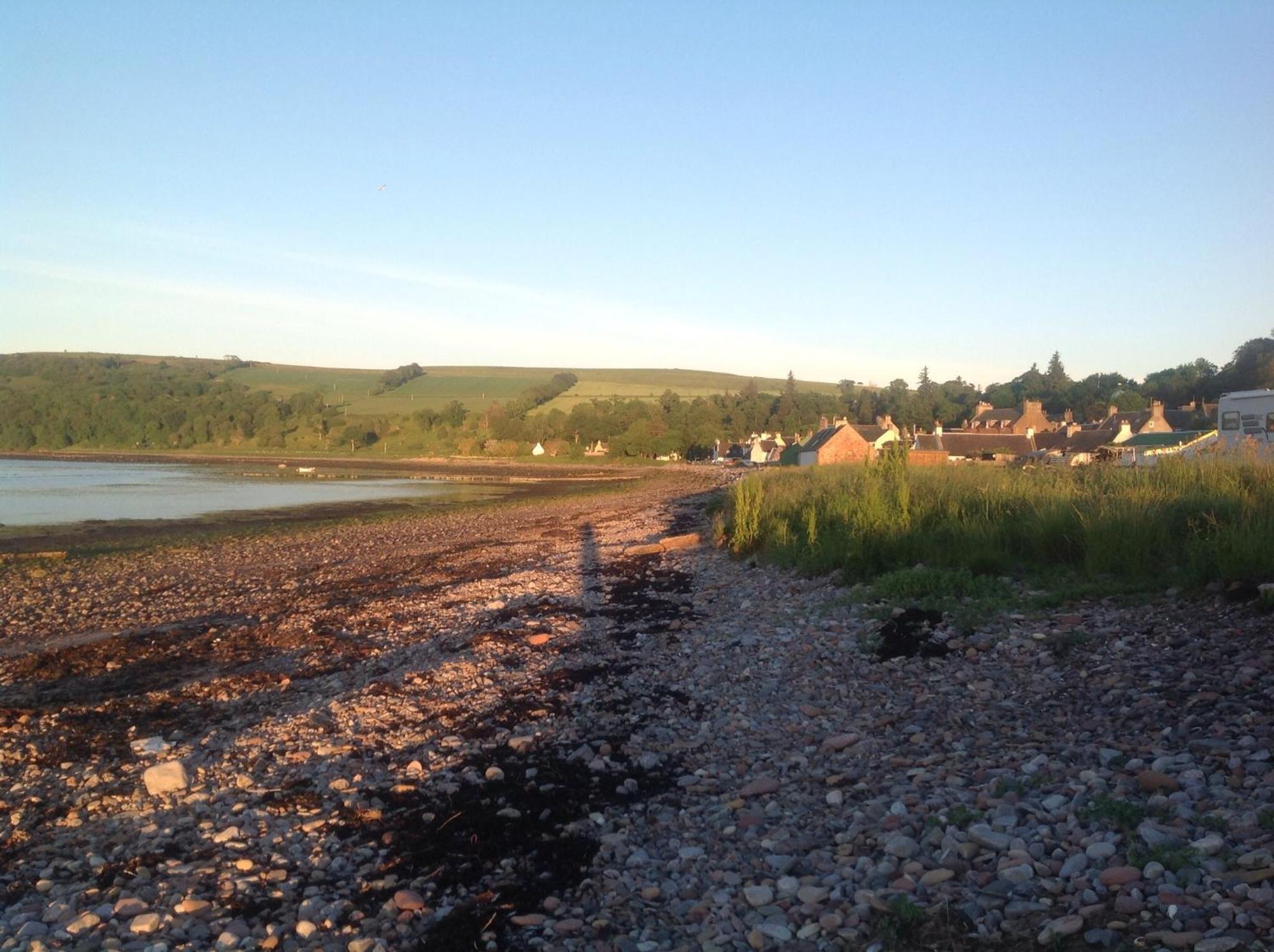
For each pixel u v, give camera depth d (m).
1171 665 7.25
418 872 5.75
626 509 42.59
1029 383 134.62
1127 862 4.46
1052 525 11.88
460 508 49.72
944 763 6.36
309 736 8.76
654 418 122.69
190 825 6.79
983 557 11.85
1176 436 40.75
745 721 8.08
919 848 5.07
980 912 4.27
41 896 5.73
